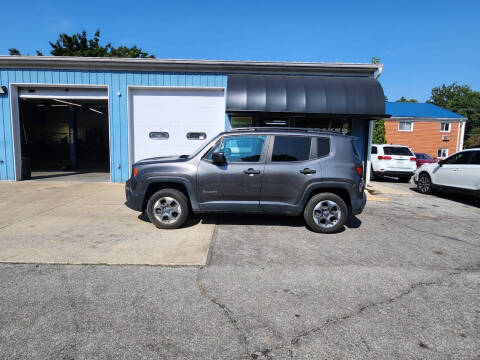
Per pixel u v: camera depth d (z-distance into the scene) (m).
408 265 4.00
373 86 9.00
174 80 10.05
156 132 10.39
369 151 10.04
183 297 3.06
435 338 2.48
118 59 9.73
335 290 3.28
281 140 5.27
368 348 2.34
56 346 2.29
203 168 5.17
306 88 8.88
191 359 2.20
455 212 7.40
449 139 29.77
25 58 9.67
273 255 4.25
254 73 9.98
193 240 4.79
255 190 5.16
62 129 21.83
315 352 2.29
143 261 3.94
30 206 6.88
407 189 11.61
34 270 3.60
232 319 2.71
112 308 2.83
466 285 3.45
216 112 10.37
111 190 8.99
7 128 10.23
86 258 3.99
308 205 5.25
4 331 2.46
